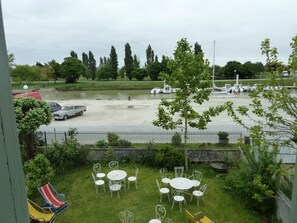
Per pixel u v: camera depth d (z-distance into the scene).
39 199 9.53
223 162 12.01
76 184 10.73
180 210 8.71
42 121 10.84
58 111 22.17
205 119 11.15
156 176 11.28
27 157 11.40
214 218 8.31
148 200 9.45
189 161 12.30
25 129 10.23
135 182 10.40
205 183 10.57
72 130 13.51
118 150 12.76
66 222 8.25
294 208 1.20
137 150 12.68
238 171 9.02
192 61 10.59
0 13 0.99
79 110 23.64
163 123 11.45
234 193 9.66
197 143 14.20
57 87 54.62
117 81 73.38
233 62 72.94
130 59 78.56
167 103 11.33
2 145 1.00
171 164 11.65
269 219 8.09
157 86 54.31
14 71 57.47
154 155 12.16
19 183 1.11
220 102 31.11
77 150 12.05
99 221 8.30
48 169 9.89
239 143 8.23
